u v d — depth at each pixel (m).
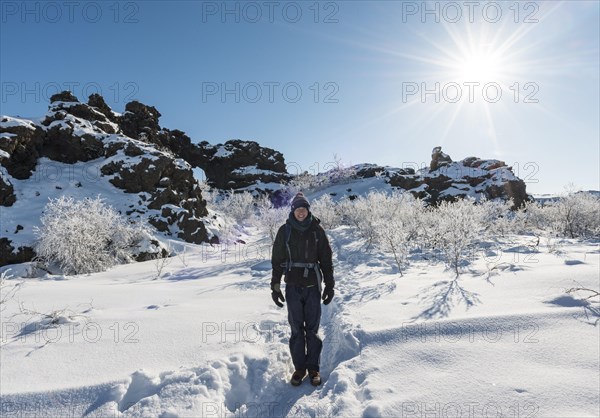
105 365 2.90
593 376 2.35
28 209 11.27
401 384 2.51
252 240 16.27
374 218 10.25
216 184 44.00
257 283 6.26
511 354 2.70
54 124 14.41
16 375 2.72
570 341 2.80
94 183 13.84
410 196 12.82
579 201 11.93
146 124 24.39
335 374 2.76
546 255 6.71
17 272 8.78
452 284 4.84
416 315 3.72
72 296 5.32
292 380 2.82
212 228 15.30
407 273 6.10
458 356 2.75
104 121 17.39
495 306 3.71
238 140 45.38
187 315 4.21
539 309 3.42
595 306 3.38
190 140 43.91
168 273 8.30
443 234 6.52
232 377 2.84
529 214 13.59
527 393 2.24
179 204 14.70
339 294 5.09
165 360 3.00
